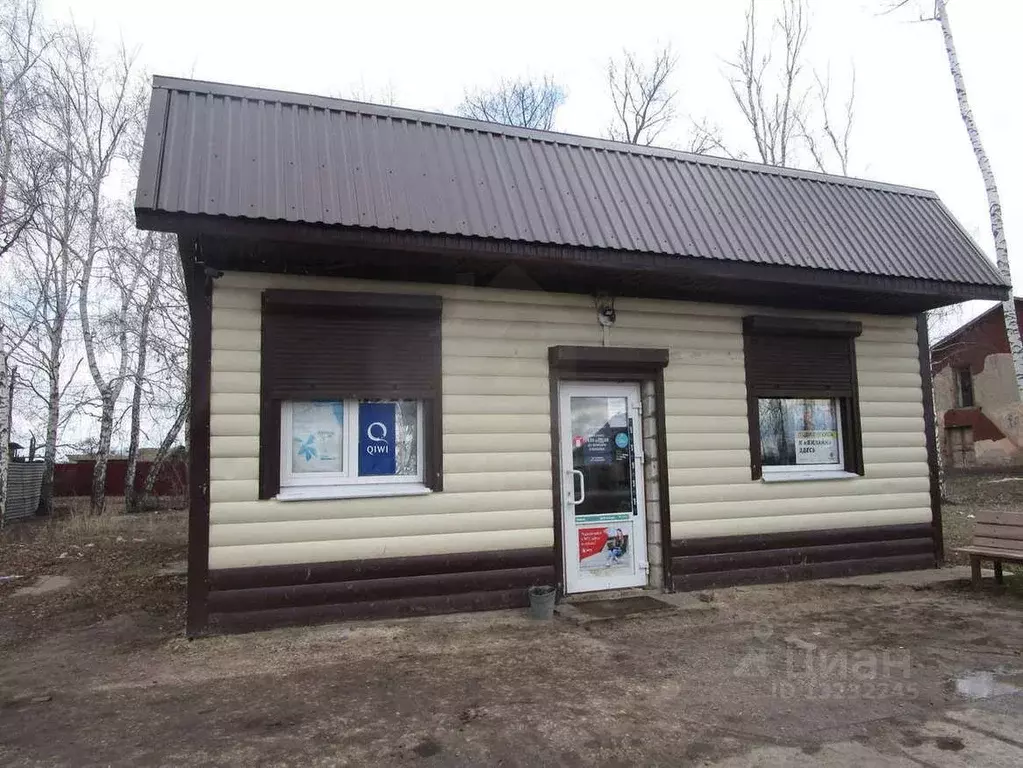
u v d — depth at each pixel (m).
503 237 5.49
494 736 3.59
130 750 3.46
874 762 3.30
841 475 7.57
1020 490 17.72
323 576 5.60
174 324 17.47
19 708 4.05
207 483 5.40
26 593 7.10
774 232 6.82
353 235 5.10
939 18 12.64
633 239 6.02
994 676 4.47
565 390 6.77
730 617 5.95
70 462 25.44
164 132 5.19
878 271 6.89
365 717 3.83
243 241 5.15
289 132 5.61
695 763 3.31
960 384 25.66
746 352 7.35
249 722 3.78
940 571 7.75
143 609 6.42
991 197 11.93
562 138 6.75
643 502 6.95
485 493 6.15
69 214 17.72
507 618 5.82
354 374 5.83
